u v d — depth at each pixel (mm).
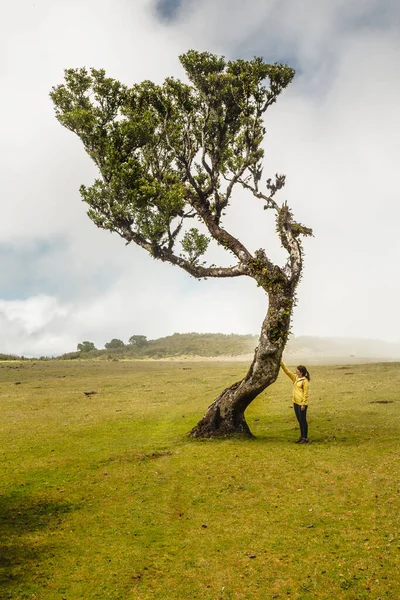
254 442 14977
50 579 7445
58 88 19203
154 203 18203
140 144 18625
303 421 14609
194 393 27188
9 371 43969
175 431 17281
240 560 7785
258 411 21000
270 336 15602
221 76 18094
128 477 12148
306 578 7137
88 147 18797
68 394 28391
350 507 9516
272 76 17938
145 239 18531
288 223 16609
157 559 7977
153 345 81000
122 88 18969
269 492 10625
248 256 17094
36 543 8680
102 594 6992
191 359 63875
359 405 20156
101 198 18547
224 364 50812
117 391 29391
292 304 15891
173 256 18266
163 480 11828
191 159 18672
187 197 18641
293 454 13211
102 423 19328
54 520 9703
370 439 14344
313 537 8375
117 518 9734
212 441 15352
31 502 10672
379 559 7480
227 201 18438
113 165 18031
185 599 6789
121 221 18484
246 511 9719
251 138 18156
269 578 7207
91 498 10859
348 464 12031
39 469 13047
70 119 18484
